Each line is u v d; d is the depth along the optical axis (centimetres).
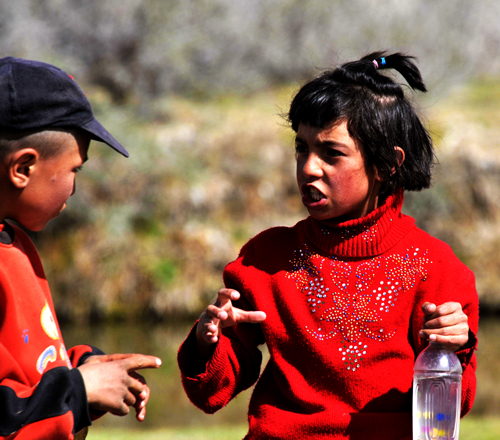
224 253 4597
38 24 5406
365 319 734
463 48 6209
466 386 722
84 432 745
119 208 4656
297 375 746
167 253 4562
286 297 763
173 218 4741
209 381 760
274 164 5047
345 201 746
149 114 5425
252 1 6456
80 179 4634
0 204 666
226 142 5122
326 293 751
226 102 5994
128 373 720
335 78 763
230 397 786
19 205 667
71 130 676
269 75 6359
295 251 784
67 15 5522
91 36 5547
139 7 5619
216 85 6166
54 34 5456
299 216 4866
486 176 4853
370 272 748
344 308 741
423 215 4831
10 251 680
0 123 638
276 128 5216
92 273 4422
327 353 734
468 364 726
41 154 657
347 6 6241
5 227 699
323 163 744
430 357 688
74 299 4375
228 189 4903
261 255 800
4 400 605
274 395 767
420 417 691
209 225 4756
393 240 757
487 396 2784
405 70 834
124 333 4088
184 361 775
